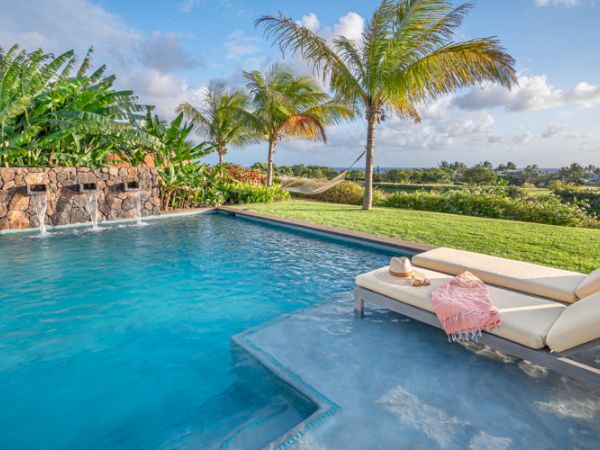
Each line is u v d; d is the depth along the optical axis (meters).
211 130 16.45
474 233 6.89
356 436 1.65
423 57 9.07
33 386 2.33
